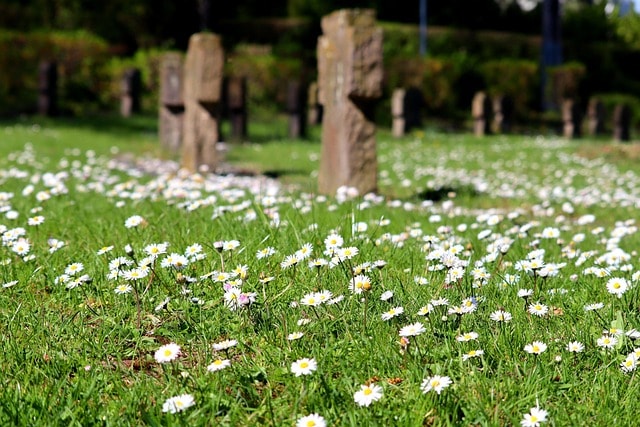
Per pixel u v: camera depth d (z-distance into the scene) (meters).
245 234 4.44
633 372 2.68
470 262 3.94
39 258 4.12
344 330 3.05
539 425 2.37
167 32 37.81
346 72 8.70
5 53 27.00
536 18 47.66
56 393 2.60
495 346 2.87
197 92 11.59
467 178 11.92
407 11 45.22
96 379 2.69
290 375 2.72
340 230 4.48
